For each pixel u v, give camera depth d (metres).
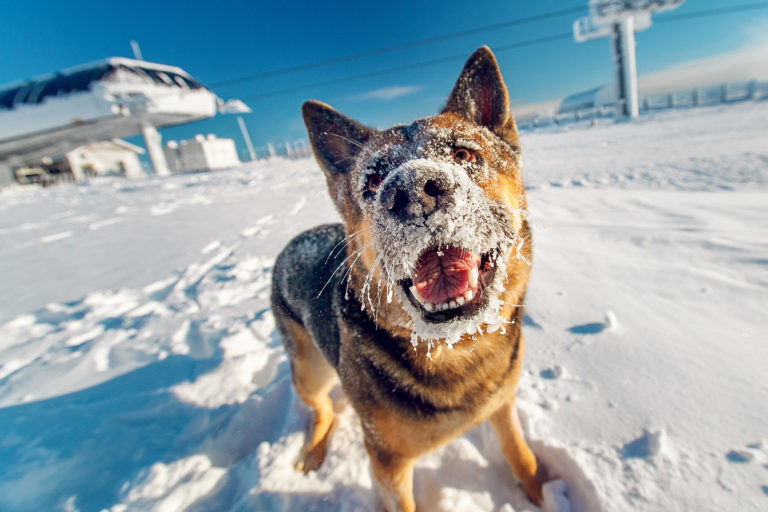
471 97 2.07
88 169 40.28
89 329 4.14
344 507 1.94
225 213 10.30
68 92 31.94
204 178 22.45
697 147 10.70
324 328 2.24
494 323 1.47
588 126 28.44
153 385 3.01
